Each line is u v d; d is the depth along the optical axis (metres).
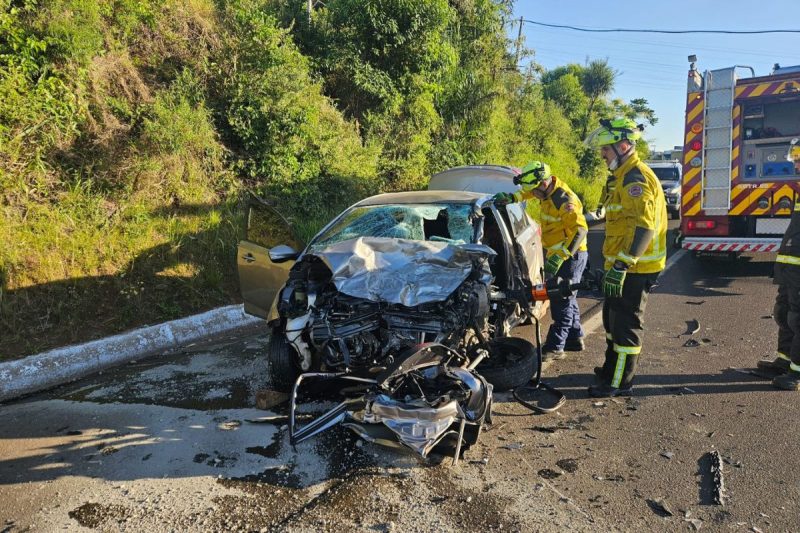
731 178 7.89
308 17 11.12
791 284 4.16
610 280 3.91
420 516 2.76
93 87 6.69
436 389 3.37
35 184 5.91
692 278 8.30
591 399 4.20
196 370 4.88
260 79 8.25
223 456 3.38
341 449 3.44
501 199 5.19
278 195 8.22
